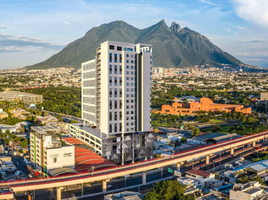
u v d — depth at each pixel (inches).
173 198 6141.7
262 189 6102.4
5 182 6437.0
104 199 6387.8
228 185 7475.4
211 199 6176.2
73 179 6742.1
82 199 7017.7
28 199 6899.6
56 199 7007.9
